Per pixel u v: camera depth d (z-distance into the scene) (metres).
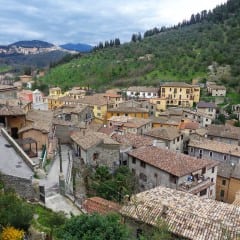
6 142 37.62
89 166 43.31
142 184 44.19
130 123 72.00
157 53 170.12
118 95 112.12
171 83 125.31
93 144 43.84
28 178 26.88
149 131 66.75
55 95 125.00
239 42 155.12
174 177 38.97
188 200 23.77
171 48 173.88
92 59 192.75
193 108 111.56
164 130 65.25
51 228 20.44
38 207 25.70
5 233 16.88
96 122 86.38
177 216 21.08
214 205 23.00
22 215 18.48
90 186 38.00
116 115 89.75
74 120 74.62
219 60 147.25
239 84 125.38
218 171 52.94
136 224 21.59
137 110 88.56
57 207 27.19
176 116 90.50
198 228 19.83
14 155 33.25
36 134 41.72
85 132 51.00
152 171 42.38
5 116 45.78
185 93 119.88
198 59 151.75
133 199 23.64
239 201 31.73
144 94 122.31
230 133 73.31
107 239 15.48
